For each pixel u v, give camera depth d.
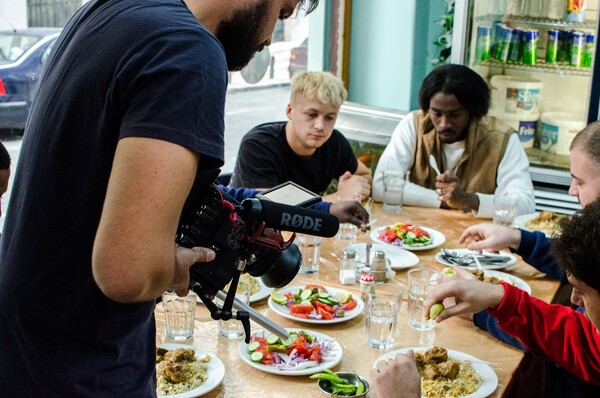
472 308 1.81
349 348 1.75
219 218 1.15
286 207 1.17
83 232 1.04
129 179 0.93
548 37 3.89
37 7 3.38
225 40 1.15
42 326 1.07
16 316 1.08
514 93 3.94
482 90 3.08
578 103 4.00
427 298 1.90
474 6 3.76
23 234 1.06
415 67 4.26
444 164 3.25
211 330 1.82
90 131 1.01
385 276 2.22
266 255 1.29
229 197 1.21
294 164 2.92
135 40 0.99
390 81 4.32
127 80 0.97
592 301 1.47
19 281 1.07
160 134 0.94
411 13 4.15
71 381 1.08
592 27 3.76
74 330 1.07
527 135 3.99
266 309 1.95
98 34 1.03
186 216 1.15
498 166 3.16
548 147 3.97
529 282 2.26
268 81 4.59
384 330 1.74
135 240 0.93
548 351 1.76
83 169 1.02
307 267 2.24
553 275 2.27
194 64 0.98
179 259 1.06
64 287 1.06
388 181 2.94
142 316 1.12
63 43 1.11
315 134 2.78
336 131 3.12
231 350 1.71
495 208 2.67
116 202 0.94
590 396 1.95
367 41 4.31
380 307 1.78
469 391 1.55
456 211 2.98
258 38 1.17
